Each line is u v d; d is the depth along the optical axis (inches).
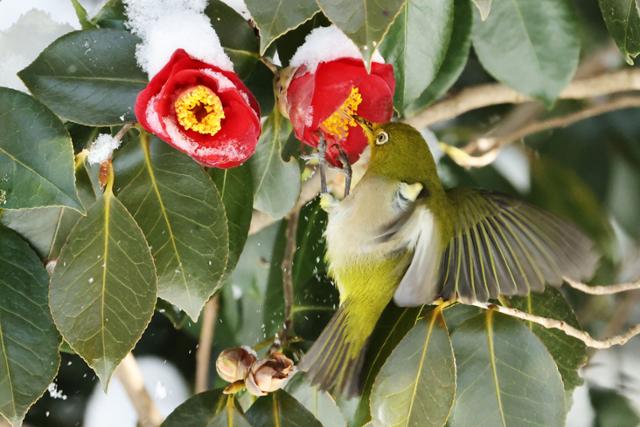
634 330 214.8
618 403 322.7
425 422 202.8
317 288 247.0
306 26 203.9
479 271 209.3
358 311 219.8
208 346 276.7
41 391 189.0
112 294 185.9
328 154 219.6
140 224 191.8
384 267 220.5
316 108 190.1
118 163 192.1
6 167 177.9
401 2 161.8
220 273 192.1
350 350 217.5
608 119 323.9
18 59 210.4
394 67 218.8
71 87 189.9
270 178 213.6
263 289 280.1
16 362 188.9
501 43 240.2
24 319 190.1
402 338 215.5
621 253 329.1
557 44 239.0
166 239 191.8
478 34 240.7
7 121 178.7
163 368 291.7
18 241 192.4
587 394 324.8
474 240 211.2
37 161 177.9
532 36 239.0
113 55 191.6
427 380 203.9
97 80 190.9
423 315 218.2
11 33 211.3
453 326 220.2
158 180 192.7
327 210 229.1
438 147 309.0
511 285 207.3
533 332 232.8
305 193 262.1
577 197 322.3
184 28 181.8
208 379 291.4
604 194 325.4
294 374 222.8
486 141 305.7
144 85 192.1
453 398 202.5
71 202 177.3
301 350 227.0
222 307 283.7
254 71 203.9
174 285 191.9
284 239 272.1
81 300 185.5
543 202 323.0
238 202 208.7
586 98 320.5
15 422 187.8
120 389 291.7
